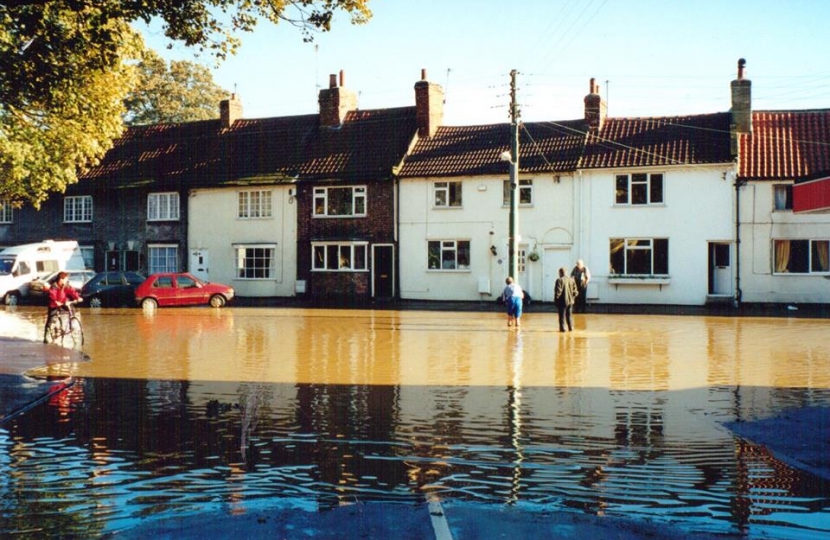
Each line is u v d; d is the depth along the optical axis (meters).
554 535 6.16
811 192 21.94
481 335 22.92
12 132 30.91
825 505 7.06
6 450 9.17
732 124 35.47
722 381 14.38
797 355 18.12
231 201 43.31
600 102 38.69
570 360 17.36
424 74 41.75
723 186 35.25
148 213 45.16
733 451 9.10
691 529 6.39
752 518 6.70
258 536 6.13
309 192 41.47
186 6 14.59
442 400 12.51
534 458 8.77
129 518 6.64
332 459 8.73
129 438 9.81
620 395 12.95
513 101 29.97
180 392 13.30
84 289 35.69
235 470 8.26
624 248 36.56
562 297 23.62
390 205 40.00
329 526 6.38
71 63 19.22
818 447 9.28
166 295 34.44
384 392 13.28
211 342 21.14
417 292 39.56
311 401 12.43
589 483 7.77
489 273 38.50
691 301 35.59
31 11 16.62
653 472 8.18
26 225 47.91
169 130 47.69
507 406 11.97
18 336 22.56
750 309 33.28
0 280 36.88
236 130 45.91
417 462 8.61
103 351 19.08
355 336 22.69
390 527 6.34
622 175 36.62
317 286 41.22
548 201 37.53
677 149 36.28
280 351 19.09
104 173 46.38
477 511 6.80
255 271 42.78
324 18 15.01
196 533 6.21
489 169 38.22
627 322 27.36
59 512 6.82
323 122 43.88
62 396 12.91
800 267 34.66
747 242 34.94
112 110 33.09
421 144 41.31
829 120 36.78
